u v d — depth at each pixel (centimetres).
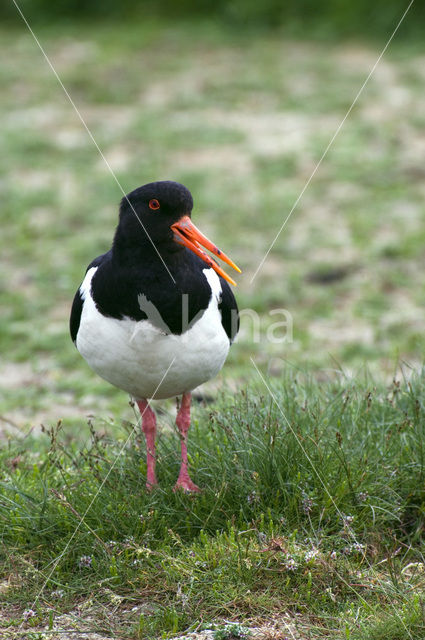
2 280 1566
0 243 1719
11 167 2112
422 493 803
